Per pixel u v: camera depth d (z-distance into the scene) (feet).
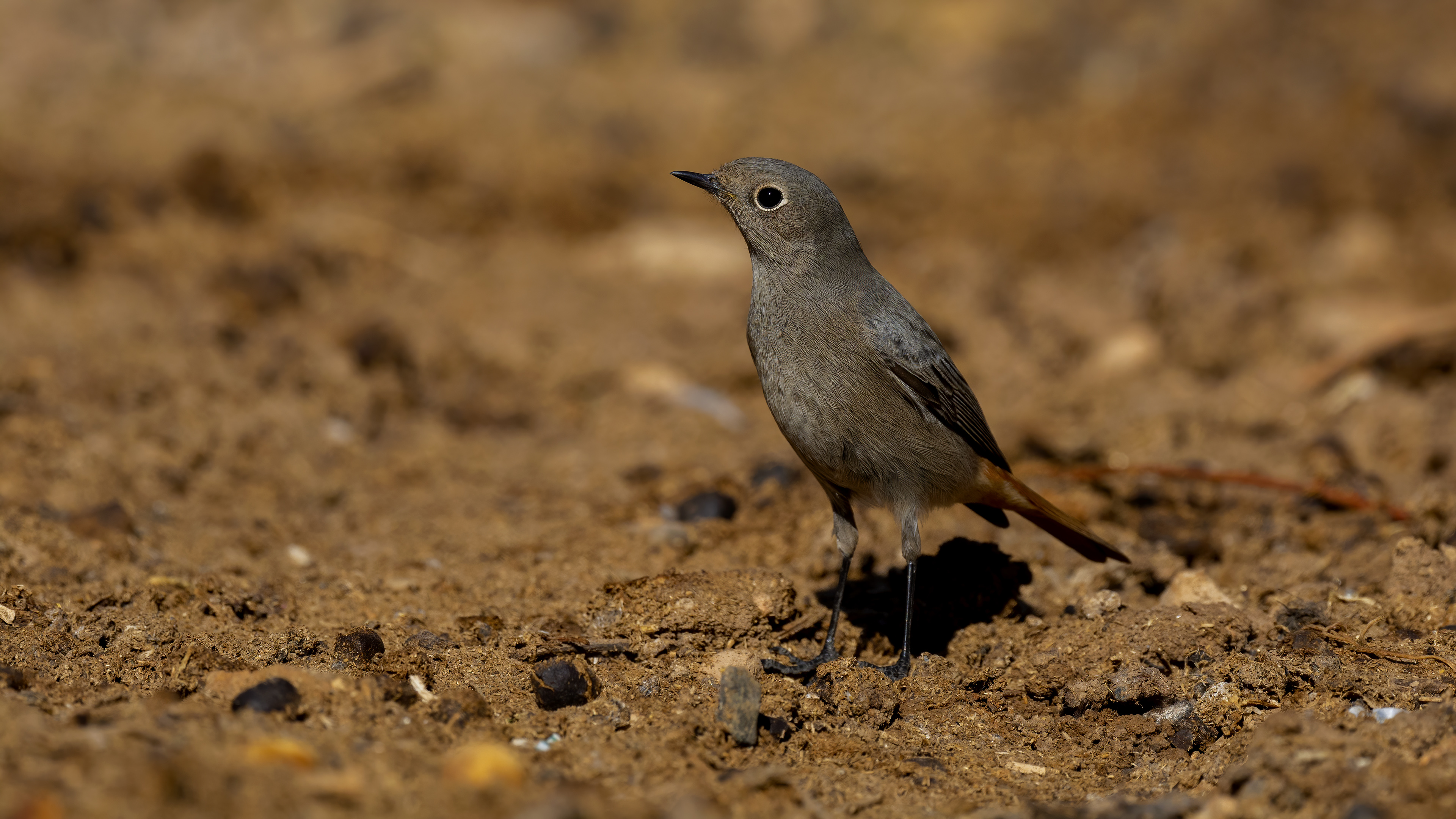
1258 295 56.85
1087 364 53.26
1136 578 33.47
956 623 31.53
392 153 74.59
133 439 41.22
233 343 50.52
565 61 89.81
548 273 63.10
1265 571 34.04
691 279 63.00
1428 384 49.16
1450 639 28.68
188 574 32.53
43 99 78.33
